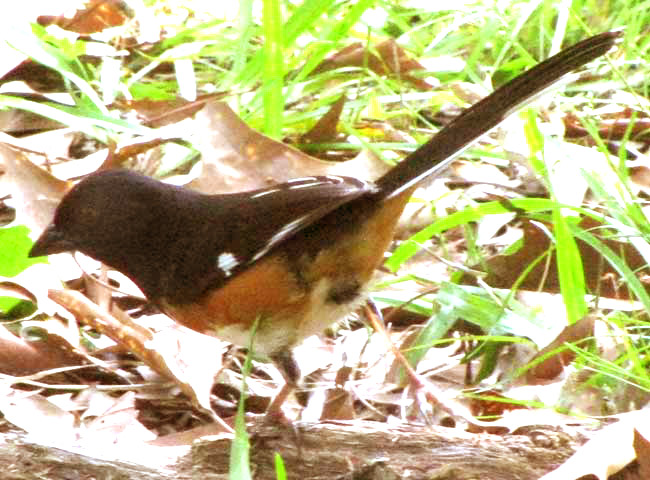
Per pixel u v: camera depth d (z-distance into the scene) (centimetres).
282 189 724
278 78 1023
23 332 871
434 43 1244
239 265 710
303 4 1064
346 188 704
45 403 783
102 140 1066
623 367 832
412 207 1005
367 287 738
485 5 1245
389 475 641
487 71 1223
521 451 673
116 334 830
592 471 624
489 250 999
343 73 1184
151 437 780
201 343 839
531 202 888
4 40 1085
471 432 753
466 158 1084
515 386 822
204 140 959
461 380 852
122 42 1283
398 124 1166
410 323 924
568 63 744
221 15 1334
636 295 865
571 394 787
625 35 1203
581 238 857
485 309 859
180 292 734
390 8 1280
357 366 863
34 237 930
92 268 930
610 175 995
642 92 1193
